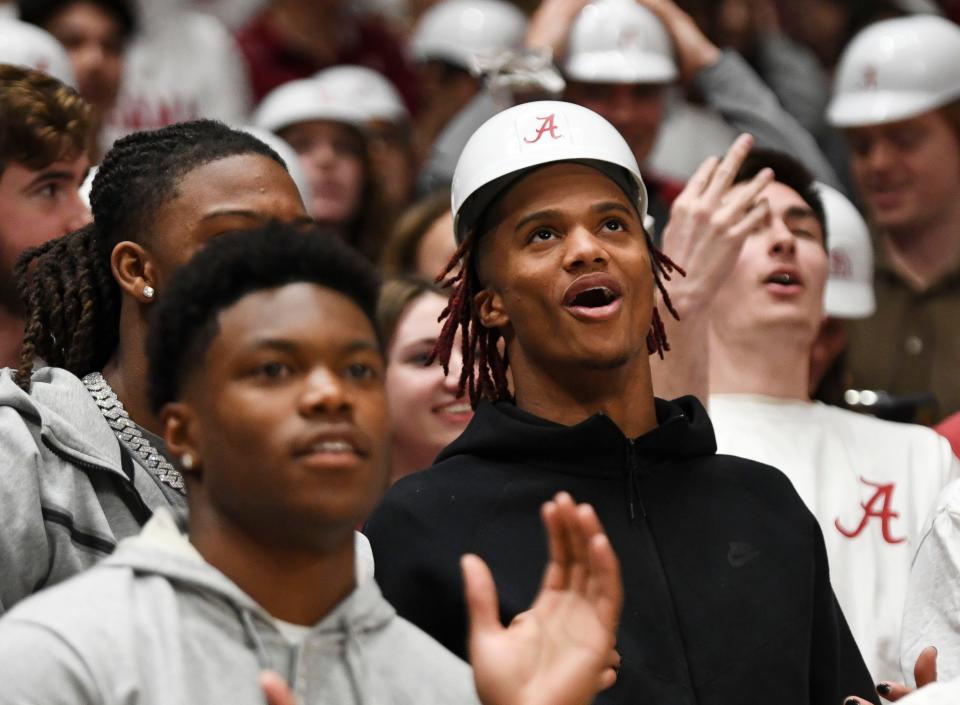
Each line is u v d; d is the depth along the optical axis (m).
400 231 8.66
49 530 5.00
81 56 10.66
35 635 3.68
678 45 10.08
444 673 4.09
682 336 6.46
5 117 5.92
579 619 3.99
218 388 3.83
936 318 10.00
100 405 5.32
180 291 3.95
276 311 3.86
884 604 6.73
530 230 5.37
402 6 14.08
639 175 5.50
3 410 5.11
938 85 10.14
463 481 5.39
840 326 8.43
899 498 7.01
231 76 12.42
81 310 5.50
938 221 10.10
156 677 3.69
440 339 5.60
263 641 3.84
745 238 6.52
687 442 5.49
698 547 5.35
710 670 5.16
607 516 5.34
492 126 5.53
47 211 6.02
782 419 7.17
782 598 5.33
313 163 10.98
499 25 12.10
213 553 3.90
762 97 10.06
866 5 12.75
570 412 5.42
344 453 3.79
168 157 5.37
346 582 3.99
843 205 8.51
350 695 3.90
